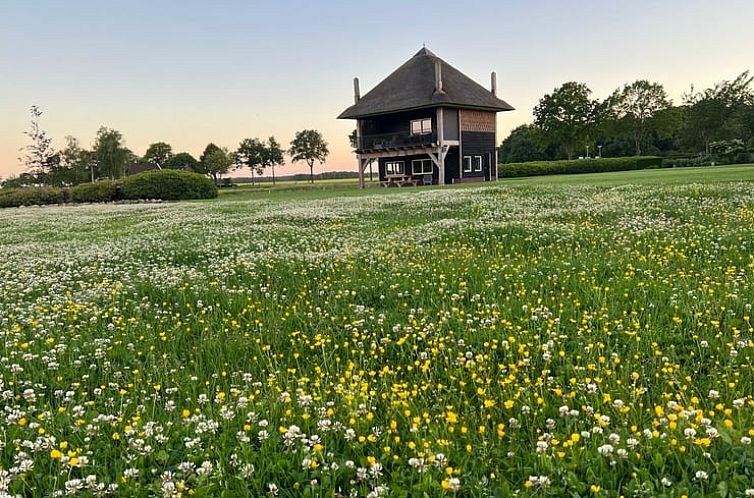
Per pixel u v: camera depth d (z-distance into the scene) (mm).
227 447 2912
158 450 2961
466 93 45938
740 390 3293
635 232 9023
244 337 4934
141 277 7793
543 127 98875
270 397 3516
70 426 3195
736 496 2305
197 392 3846
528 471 2574
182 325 5484
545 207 14617
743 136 80938
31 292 7293
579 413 3182
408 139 43469
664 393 3227
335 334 4945
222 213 20203
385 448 2795
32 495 2584
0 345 4879
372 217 15203
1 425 3223
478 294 5609
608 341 4148
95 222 20078
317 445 2715
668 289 5395
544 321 4734
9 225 20531
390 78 48719
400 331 4797
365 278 6844
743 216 9969
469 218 13086
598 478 2459
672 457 2584
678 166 61750
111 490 2535
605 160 64000
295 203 23812
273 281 7207
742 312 4629
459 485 2424
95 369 4379
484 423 3133
